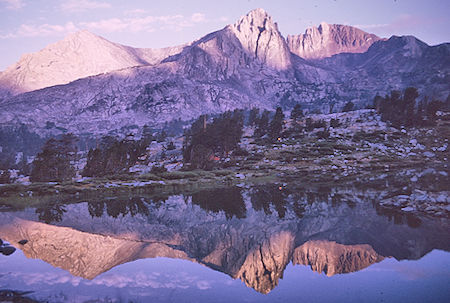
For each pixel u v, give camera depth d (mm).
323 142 90375
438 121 104562
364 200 23719
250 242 12734
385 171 52625
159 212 22703
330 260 9883
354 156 74438
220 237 13844
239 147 89938
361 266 9188
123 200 31109
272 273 8703
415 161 69625
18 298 6855
